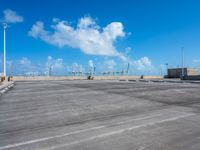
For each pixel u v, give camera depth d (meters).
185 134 7.98
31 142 7.29
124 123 9.73
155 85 35.59
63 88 29.64
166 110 13.00
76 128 8.98
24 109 13.59
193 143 6.98
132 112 12.40
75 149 6.55
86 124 9.66
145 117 11.01
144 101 16.69
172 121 10.05
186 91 24.27
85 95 20.72
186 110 12.99
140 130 8.53
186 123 9.66
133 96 19.75
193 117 10.96
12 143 7.22
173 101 16.77
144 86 32.84
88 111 12.73
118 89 27.22
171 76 87.44
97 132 8.33
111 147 6.68
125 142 7.12
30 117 11.27
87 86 33.53
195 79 65.19
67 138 7.64
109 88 28.97
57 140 7.44
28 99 18.20
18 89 28.81
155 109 13.36
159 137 7.62
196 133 8.09
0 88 28.95
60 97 19.34
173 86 32.72
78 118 10.91
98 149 6.53
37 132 8.51
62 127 9.20
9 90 27.36
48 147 6.77
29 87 32.50
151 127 8.98
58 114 11.95
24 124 9.83
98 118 10.88
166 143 7.00
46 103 15.88
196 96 19.84
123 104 15.26
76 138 7.62
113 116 11.33
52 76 73.06
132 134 8.00
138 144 6.91
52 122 10.14
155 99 17.81
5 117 11.32
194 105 14.92
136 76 83.12
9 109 13.64
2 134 8.31
